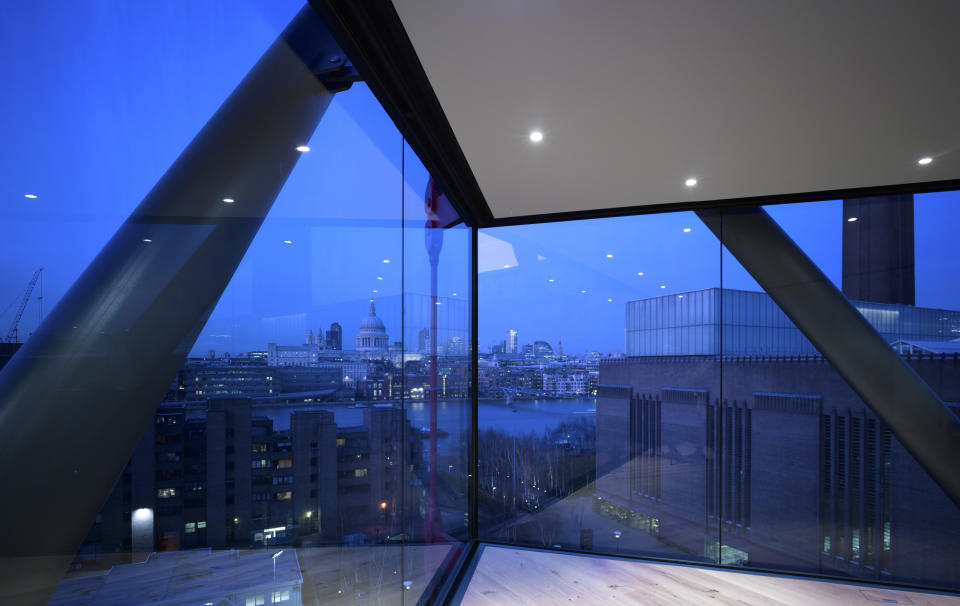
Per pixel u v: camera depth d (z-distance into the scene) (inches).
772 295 141.8
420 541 105.5
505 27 64.9
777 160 111.7
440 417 123.6
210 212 37.1
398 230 89.8
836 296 137.0
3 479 21.8
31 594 23.4
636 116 90.2
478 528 160.1
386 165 82.7
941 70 74.7
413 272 100.5
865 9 61.4
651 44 68.7
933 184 129.5
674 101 84.7
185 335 34.5
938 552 125.3
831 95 82.4
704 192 135.1
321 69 57.9
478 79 77.7
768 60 72.4
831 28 65.0
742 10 61.7
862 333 134.7
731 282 145.3
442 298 124.5
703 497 143.7
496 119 91.6
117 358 28.2
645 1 60.2
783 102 84.9
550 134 98.0
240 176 41.1
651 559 145.6
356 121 69.1
